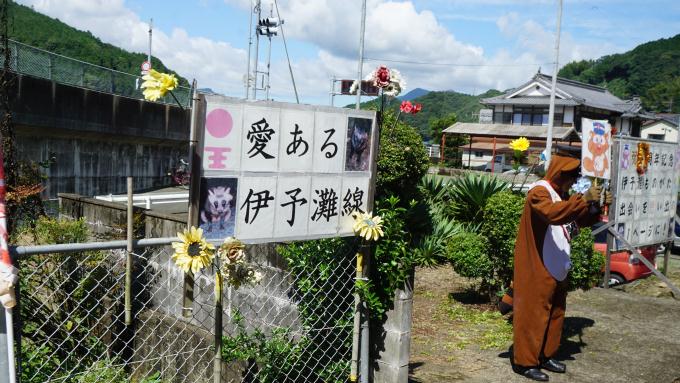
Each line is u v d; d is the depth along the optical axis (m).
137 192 24.11
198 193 3.02
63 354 5.22
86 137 21.86
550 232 4.66
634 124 50.25
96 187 22.72
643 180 9.06
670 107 66.00
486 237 7.13
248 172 3.20
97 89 22.12
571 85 47.91
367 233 3.68
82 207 7.74
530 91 44.78
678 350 5.79
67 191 21.19
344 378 4.16
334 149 3.58
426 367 5.16
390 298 4.02
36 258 5.55
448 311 7.20
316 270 4.33
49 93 19.42
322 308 4.32
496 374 5.00
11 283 2.47
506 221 6.71
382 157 5.52
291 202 3.42
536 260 4.65
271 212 3.33
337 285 4.21
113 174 23.62
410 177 5.82
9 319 2.50
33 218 8.70
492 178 9.96
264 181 3.28
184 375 5.06
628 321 6.75
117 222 7.16
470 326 6.55
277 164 3.32
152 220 6.59
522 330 4.80
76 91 20.72
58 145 20.58
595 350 5.72
